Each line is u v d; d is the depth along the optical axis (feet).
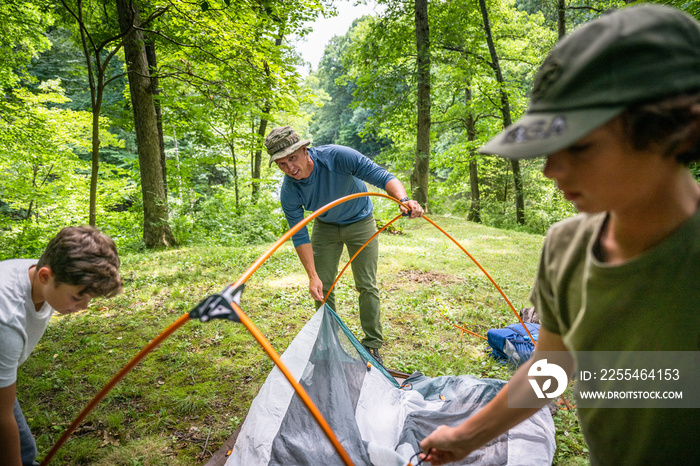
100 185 38.81
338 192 9.15
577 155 1.79
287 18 23.03
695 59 1.57
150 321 13.41
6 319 4.01
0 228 33.14
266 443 6.37
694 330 1.91
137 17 24.12
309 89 25.23
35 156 33.60
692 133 1.64
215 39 20.67
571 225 2.56
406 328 12.80
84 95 58.13
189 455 7.43
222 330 12.44
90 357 11.02
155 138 26.48
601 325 2.19
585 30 1.77
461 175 60.49
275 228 34.42
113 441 7.79
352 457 6.20
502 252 25.55
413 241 27.96
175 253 23.44
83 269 4.04
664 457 2.23
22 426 5.37
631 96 1.57
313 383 7.34
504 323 13.25
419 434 6.84
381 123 45.55
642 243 1.99
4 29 27.58
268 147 8.29
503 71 51.98
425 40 39.34
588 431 2.60
